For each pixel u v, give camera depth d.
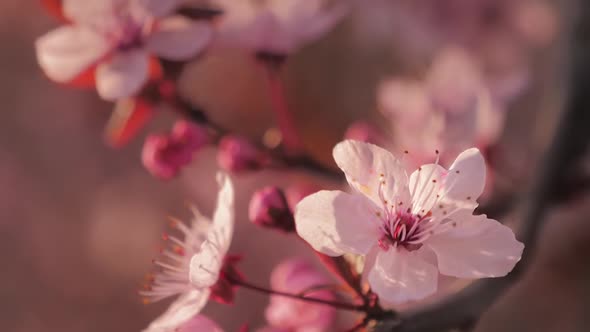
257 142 0.25
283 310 0.23
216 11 0.24
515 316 0.39
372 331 0.21
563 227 0.38
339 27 0.40
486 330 0.39
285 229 0.22
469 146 0.26
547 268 0.39
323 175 0.25
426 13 0.36
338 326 0.23
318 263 0.30
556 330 0.39
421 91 0.27
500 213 0.25
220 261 0.21
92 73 0.24
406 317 0.21
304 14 0.25
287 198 0.23
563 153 0.25
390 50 0.39
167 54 0.23
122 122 0.24
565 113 0.25
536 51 0.36
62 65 0.23
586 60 0.26
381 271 0.21
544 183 0.25
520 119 0.37
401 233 0.21
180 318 0.21
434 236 0.21
